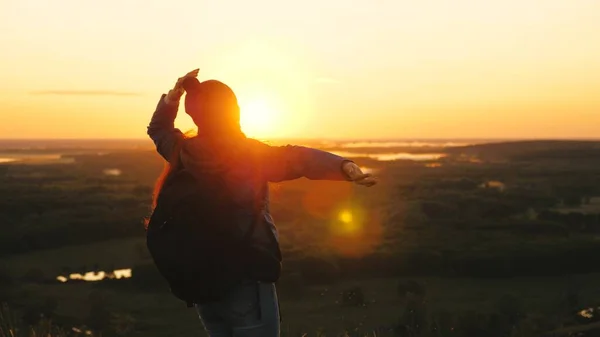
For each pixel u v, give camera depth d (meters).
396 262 55.12
